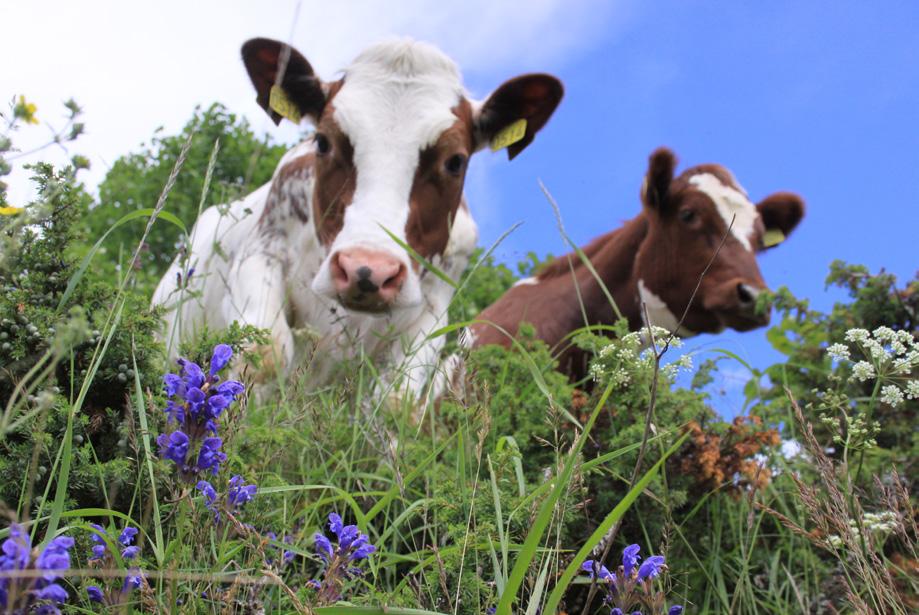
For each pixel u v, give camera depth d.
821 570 1.53
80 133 0.95
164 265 3.12
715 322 2.41
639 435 1.47
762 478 1.56
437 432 1.69
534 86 2.11
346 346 1.99
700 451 1.52
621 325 1.61
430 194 2.00
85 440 1.18
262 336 1.29
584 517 1.43
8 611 0.63
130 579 0.86
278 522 1.21
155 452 1.13
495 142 2.15
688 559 1.50
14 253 1.15
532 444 1.52
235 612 0.97
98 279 1.30
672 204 2.42
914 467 1.64
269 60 2.07
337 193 1.98
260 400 1.80
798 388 1.86
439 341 2.15
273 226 2.13
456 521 1.23
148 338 1.23
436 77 2.05
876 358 1.34
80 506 1.14
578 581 1.16
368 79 2.03
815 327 1.95
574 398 1.57
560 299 2.42
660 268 2.42
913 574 1.39
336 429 1.51
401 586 1.15
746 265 2.36
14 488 1.08
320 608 0.83
